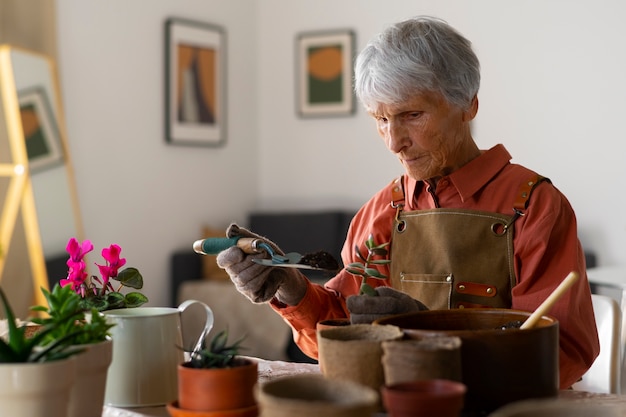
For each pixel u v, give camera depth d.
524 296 1.52
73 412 1.08
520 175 1.64
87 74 4.55
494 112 4.85
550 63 4.70
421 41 1.54
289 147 5.57
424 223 1.67
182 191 5.14
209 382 1.04
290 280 1.57
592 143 4.60
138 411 1.21
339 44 5.36
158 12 4.96
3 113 4.00
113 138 4.71
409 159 1.62
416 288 1.66
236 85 5.49
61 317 1.11
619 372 1.93
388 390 0.89
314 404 0.85
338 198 5.41
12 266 4.03
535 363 1.08
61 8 4.42
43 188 4.05
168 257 5.04
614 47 4.53
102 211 4.64
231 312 4.68
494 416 0.85
